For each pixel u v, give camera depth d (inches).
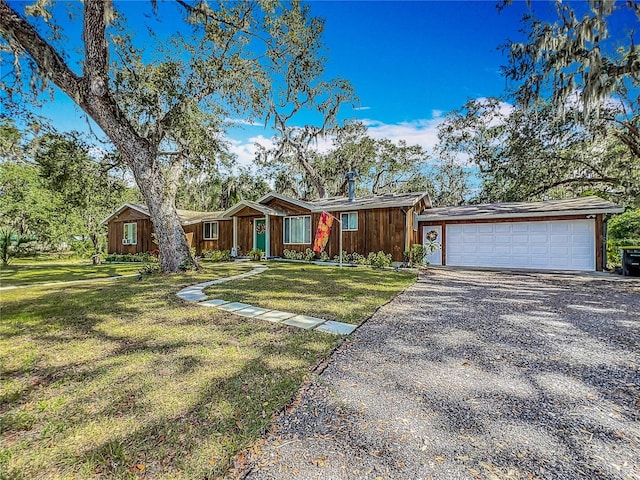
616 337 160.2
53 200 800.3
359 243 546.3
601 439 83.0
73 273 467.5
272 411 94.4
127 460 74.3
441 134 845.8
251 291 279.7
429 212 584.1
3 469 71.5
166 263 418.9
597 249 434.9
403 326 179.2
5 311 213.6
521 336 162.2
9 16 287.6
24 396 103.2
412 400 101.6
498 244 499.5
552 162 620.1
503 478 69.8
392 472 71.3
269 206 651.5
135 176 400.5
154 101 372.5
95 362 129.5
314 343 150.2
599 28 237.3
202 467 72.4
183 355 135.8
